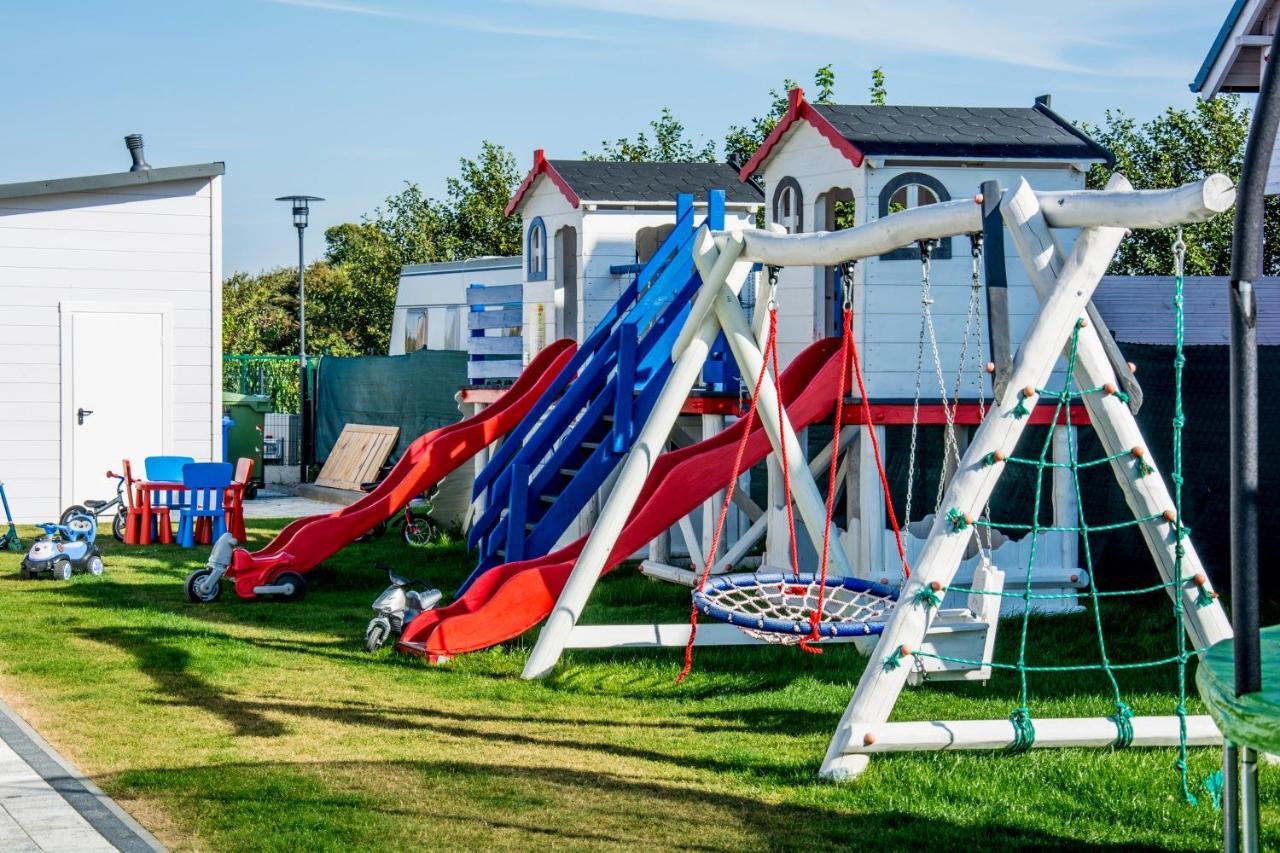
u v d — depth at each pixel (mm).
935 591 6074
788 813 5586
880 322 10227
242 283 54562
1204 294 15734
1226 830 3631
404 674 8312
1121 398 6332
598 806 5664
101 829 5266
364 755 6453
